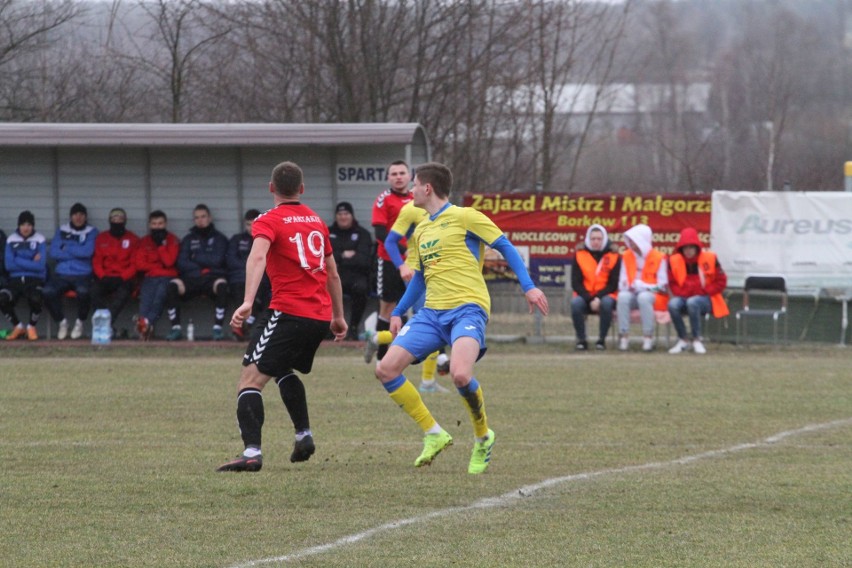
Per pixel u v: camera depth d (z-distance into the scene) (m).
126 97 59.28
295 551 12.50
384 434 20.77
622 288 37.34
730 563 12.12
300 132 37.09
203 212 38.19
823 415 23.45
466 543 12.90
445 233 16.86
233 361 33.50
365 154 39.22
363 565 11.95
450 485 16.16
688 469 17.52
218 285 37.75
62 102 58.50
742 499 15.34
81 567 11.84
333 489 15.77
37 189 40.41
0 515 14.15
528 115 64.38
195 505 14.74
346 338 37.91
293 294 16.69
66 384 27.86
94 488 15.73
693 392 26.89
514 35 60.09
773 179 85.00
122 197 40.28
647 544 12.90
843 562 12.18
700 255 36.66
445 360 27.22
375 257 37.78
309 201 39.62
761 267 40.00
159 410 23.61
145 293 37.97
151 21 58.22
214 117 58.28
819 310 38.22
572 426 21.84
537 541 13.00
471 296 16.81
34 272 37.84
